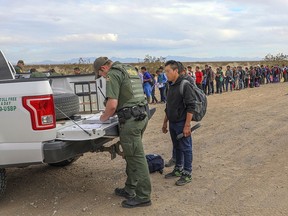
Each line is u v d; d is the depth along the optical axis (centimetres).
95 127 473
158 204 479
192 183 555
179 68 547
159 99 2033
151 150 764
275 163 645
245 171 607
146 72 1766
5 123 445
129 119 457
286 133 899
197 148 768
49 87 447
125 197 501
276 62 7456
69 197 515
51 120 447
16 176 618
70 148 458
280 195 495
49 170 646
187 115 534
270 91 2380
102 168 648
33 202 500
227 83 2473
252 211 446
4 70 496
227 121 1109
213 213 444
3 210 475
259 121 1091
